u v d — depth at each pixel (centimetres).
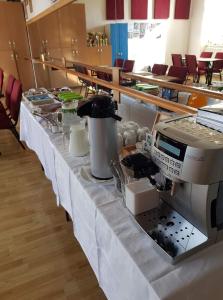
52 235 140
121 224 68
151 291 51
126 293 65
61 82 471
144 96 119
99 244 79
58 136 133
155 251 59
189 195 57
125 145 102
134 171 70
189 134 55
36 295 107
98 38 535
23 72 488
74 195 99
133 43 614
